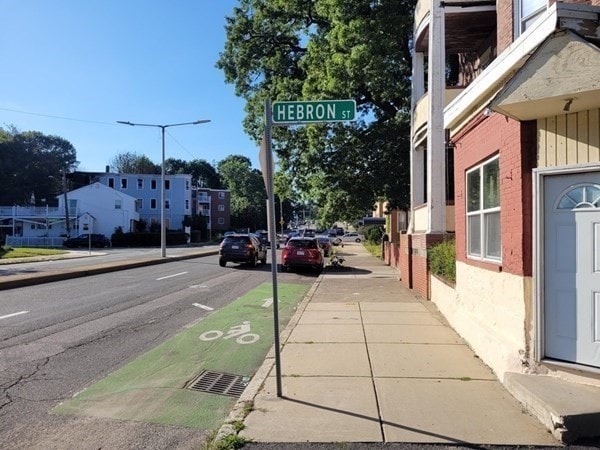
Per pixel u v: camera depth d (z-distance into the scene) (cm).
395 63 2111
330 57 2198
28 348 805
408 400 538
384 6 2075
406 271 1652
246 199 11712
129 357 758
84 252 4350
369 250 4247
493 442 437
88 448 447
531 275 576
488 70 632
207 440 459
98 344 837
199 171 12625
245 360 743
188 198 8262
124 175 7825
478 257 786
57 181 9044
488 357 664
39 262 2961
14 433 480
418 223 1636
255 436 451
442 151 1381
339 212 2616
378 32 2034
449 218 1456
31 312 1128
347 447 430
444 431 459
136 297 1377
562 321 550
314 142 2358
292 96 2539
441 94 1388
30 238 6281
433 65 1391
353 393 562
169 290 1544
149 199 7925
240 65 2820
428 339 829
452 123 862
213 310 1180
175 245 6669
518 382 537
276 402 535
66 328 959
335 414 500
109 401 570
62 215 6925
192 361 739
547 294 561
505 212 636
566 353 546
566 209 550
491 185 727
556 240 557
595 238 527
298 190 2733
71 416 524
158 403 566
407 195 2355
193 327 980
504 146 639
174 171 12319
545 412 467
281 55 2750
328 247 3609
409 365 673
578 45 460
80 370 688
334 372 644
